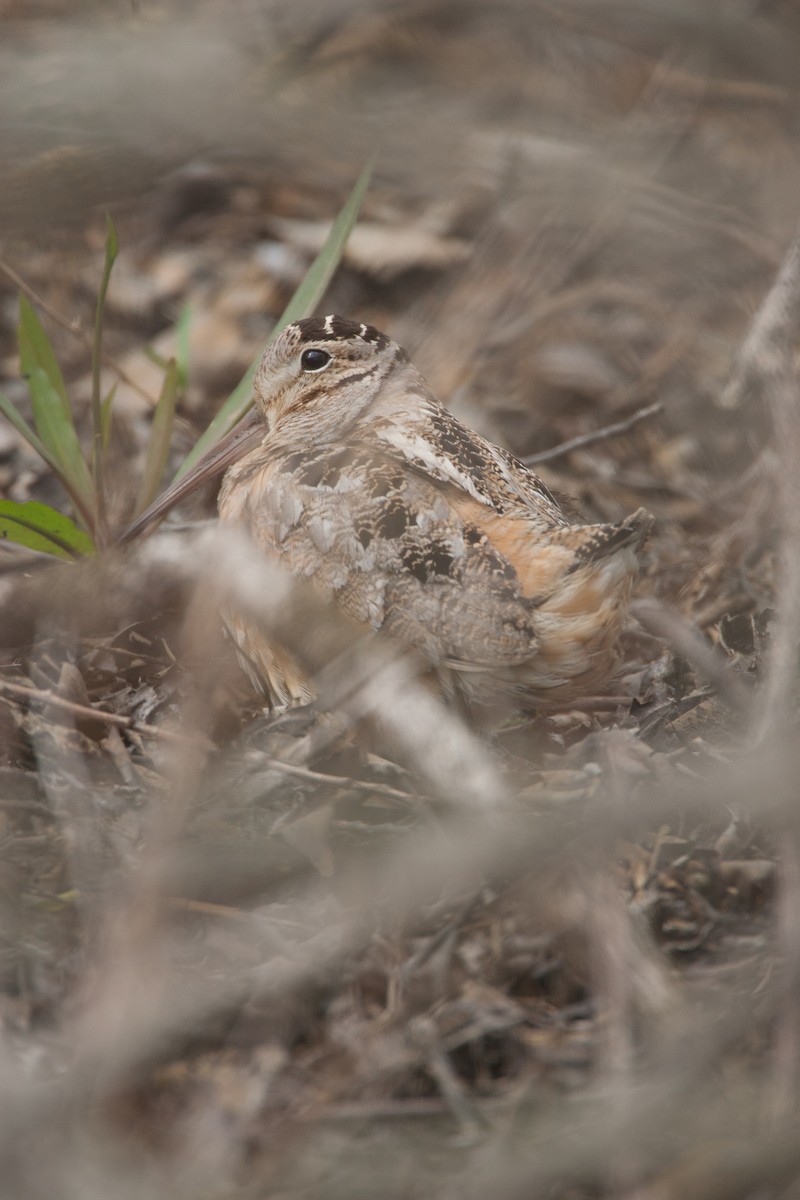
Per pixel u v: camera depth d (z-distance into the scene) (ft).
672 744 29.68
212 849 25.64
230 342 44.86
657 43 43.91
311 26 38.47
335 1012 24.21
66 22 37.50
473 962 24.57
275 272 46.11
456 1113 22.13
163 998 20.40
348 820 28.45
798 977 21.52
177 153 32.76
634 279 40.93
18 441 42.34
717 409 40.93
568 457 41.24
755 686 31.12
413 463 30.73
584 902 22.50
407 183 42.98
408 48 40.57
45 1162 18.72
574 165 38.75
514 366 41.45
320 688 28.89
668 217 40.16
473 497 30.35
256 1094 22.65
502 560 29.09
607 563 28.22
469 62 41.55
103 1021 19.33
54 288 43.98
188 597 27.71
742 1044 22.62
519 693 29.81
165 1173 21.24
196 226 46.78
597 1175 20.53
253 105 34.27
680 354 41.47
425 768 26.76
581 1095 21.62
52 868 26.78
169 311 45.27
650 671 32.55
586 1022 23.89
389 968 24.35
